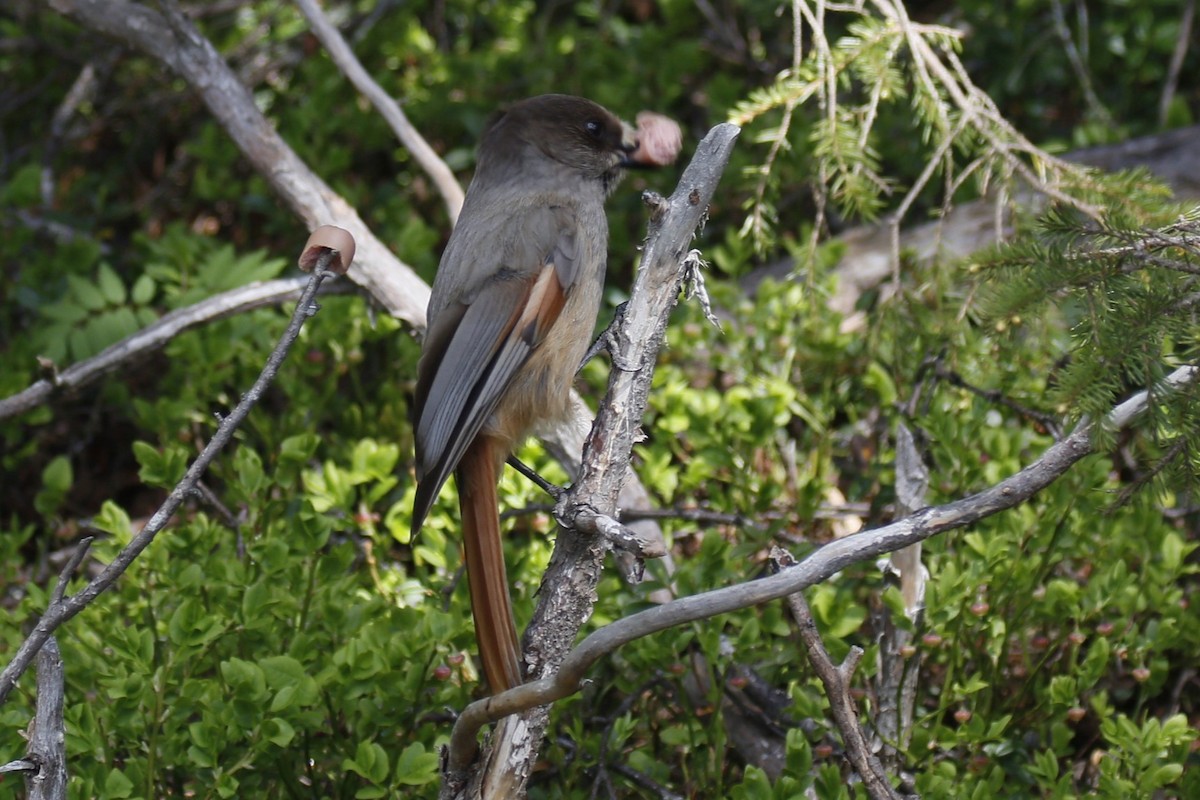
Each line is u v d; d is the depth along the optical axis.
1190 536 10.10
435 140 14.58
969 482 9.27
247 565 8.57
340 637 8.13
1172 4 14.32
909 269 11.21
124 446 12.77
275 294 10.97
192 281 11.84
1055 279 7.02
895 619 7.94
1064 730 8.02
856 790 7.42
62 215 13.30
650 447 11.06
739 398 10.34
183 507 10.67
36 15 15.12
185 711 7.54
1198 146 12.70
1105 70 14.62
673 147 9.05
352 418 11.41
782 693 8.51
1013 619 8.52
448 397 8.10
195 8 15.80
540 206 8.68
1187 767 8.18
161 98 15.05
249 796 7.65
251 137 11.39
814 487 9.66
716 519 9.73
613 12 15.71
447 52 15.41
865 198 10.22
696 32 15.51
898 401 10.29
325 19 11.73
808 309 11.19
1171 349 7.49
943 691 8.12
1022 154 12.31
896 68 10.98
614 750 8.09
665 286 6.79
